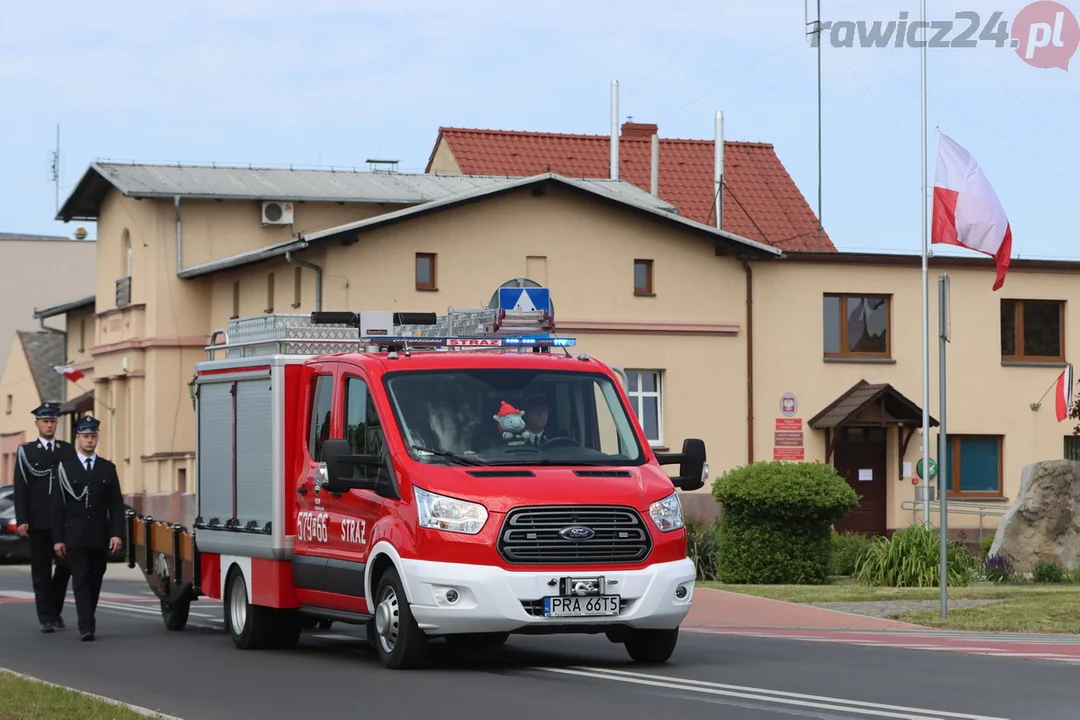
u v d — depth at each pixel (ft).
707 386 140.67
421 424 47.55
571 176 176.04
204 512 60.08
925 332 115.85
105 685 44.88
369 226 130.82
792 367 142.20
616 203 138.10
